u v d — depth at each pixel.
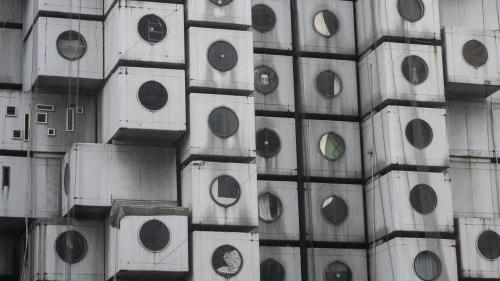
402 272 64.25
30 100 65.94
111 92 64.19
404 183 65.75
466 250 66.50
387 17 68.50
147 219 60.91
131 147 63.97
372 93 68.75
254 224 62.78
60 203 65.19
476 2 74.19
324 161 68.94
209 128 63.41
